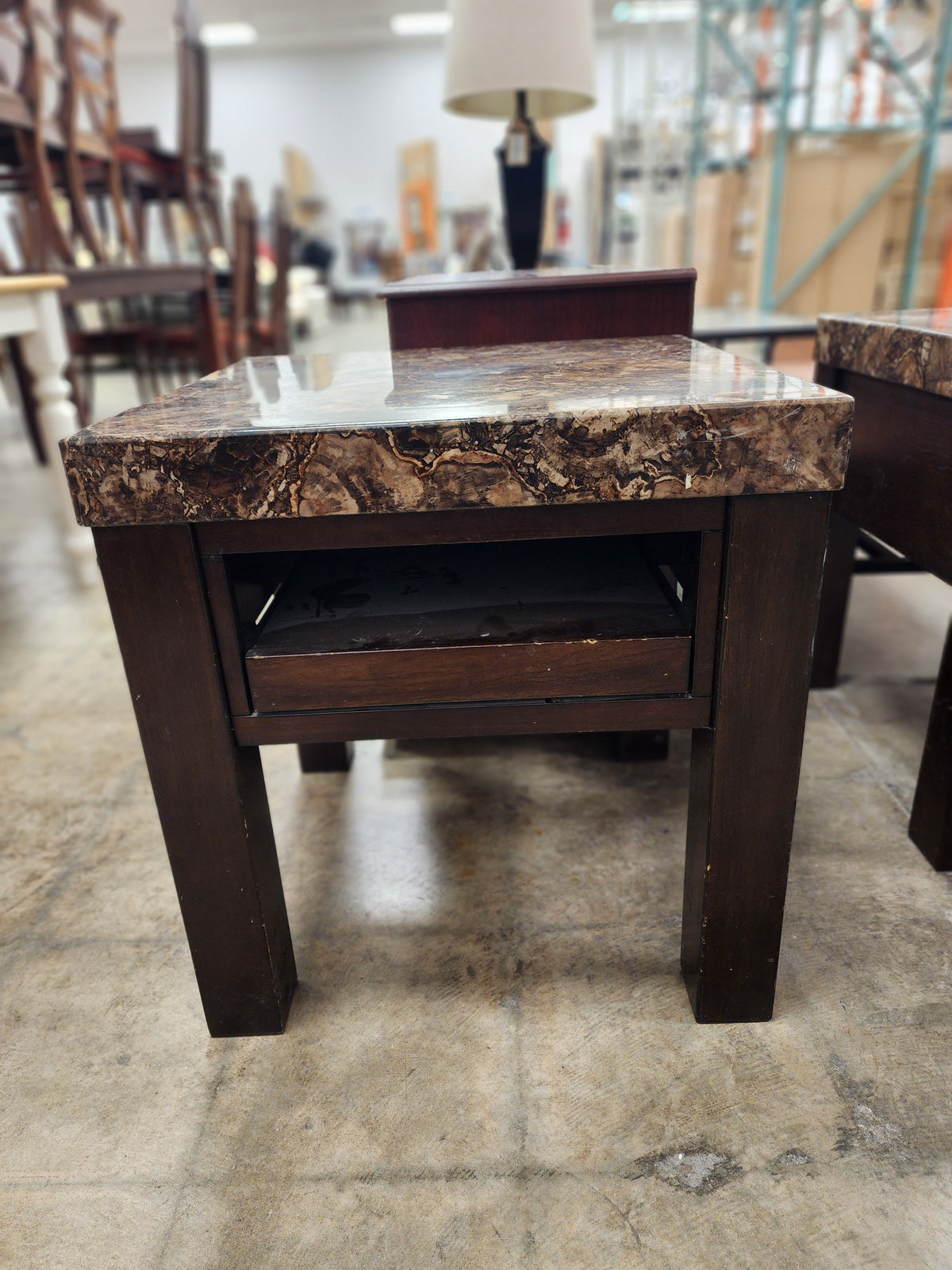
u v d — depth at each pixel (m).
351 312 12.41
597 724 0.75
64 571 2.42
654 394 0.67
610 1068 0.82
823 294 3.96
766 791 0.75
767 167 3.83
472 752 1.42
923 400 0.95
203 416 0.68
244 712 0.74
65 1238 0.69
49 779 1.39
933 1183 0.70
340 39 11.23
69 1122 0.79
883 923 1.00
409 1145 0.75
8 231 10.70
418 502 0.63
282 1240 0.68
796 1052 0.83
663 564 0.86
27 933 1.05
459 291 1.33
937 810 1.08
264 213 12.17
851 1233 0.67
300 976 0.95
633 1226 0.68
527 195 2.03
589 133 11.37
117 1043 0.88
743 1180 0.71
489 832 1.20
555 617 0.77
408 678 0.73
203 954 0.83
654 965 0.95
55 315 2.04
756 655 0.70
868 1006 0.88
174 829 0.77
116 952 1.01
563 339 1.37
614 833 1.19
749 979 0.84
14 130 2.73
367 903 1.07
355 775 1.37
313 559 0.96
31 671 1.79
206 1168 0.74
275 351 4.43
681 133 5.90
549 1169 0.73
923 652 1.73
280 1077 0.83
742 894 0.80
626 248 10.27
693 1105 0.78
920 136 3.71
